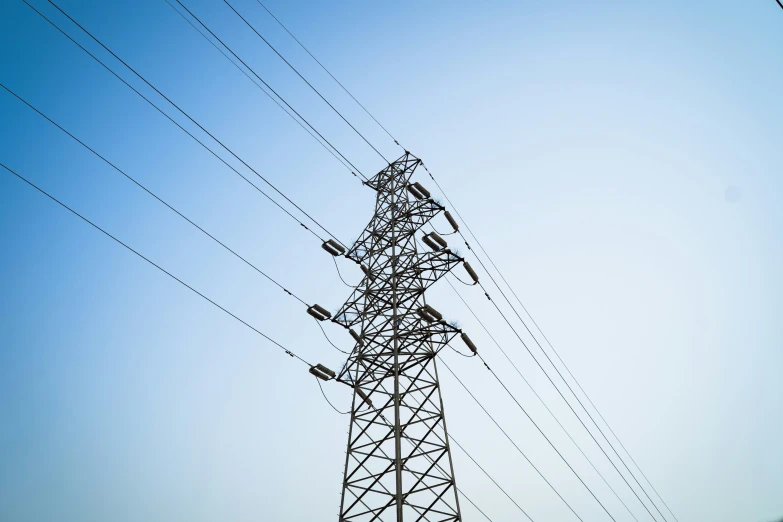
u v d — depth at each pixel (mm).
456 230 33781
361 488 22953
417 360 26500
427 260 29312
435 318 27062
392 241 31500
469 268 30031
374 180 36969
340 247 32062
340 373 27188
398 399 24656
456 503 21844
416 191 35656
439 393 25203
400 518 21203
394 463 22797
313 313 29203
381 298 29344
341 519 22188
